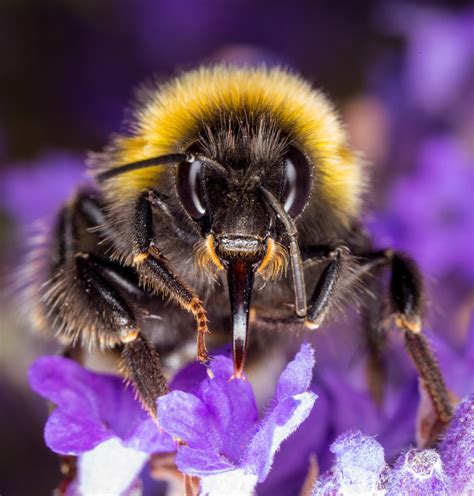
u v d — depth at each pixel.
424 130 0.11
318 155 0.07
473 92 0.11
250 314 0.07
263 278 0.07
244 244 0.07
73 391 0.07
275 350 0.08
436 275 0.10
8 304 0.10
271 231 0.07
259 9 0.12
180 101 0.07
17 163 0.11
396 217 0.10
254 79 0.07
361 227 0.08
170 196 0.07
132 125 0.08
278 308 0.07
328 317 0.07
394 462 0.07
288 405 0.07
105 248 0.07
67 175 0.11
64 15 0.12
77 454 0.07
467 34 0.11
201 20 0.12
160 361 0.07
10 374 0.10
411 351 0.07
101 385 0.07
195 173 0.07
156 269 0.07
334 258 0.07
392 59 0.11
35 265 0.08
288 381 0.07
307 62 0.12
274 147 0.07
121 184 0.07
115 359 0.07
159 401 0.07
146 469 0.08
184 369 0.07
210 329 0.07
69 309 0.07
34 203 0.11
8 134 0.12
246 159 0.07
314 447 0.07
